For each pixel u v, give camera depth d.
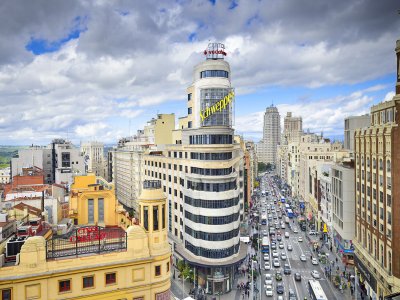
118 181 166.00
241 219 112.75
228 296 73.12
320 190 121.56
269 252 102.62
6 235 42.31
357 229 78.56
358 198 77.81
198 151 77.31
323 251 102.62
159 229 39.09
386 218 61.41
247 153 145.50
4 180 181.12
